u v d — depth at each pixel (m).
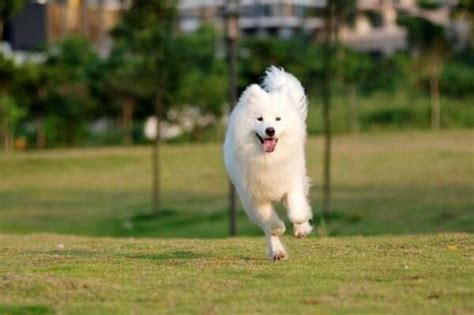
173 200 36.50
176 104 62.59
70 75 59.31
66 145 65.44
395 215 27.98
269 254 11.82
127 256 12.91
